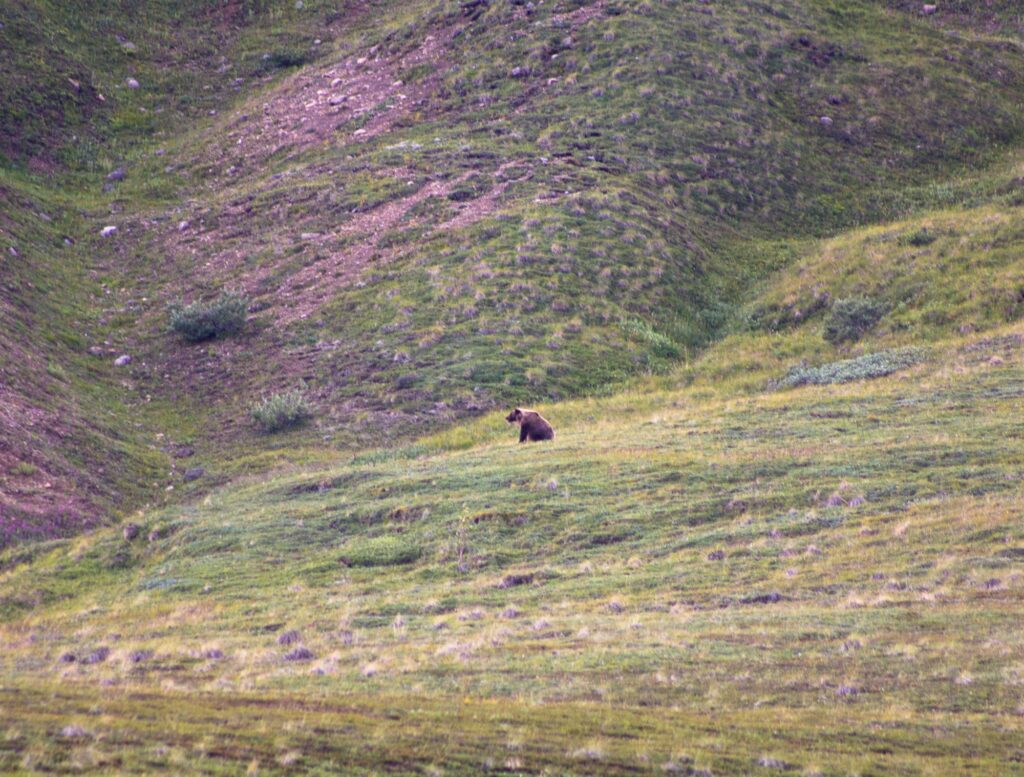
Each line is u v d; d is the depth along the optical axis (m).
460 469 101.31
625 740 43.06
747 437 104.94
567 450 104.75
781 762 40.94
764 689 50.44
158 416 140.62
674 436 107.94
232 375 148.88
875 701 48.69
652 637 58.09
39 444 117.88
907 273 156.25
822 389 123.94
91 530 104.94
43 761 35.28
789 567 70.94
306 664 55.66
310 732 41.41
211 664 55.97
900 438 97.56
